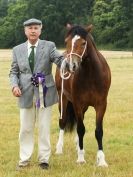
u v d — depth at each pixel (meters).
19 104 7.46
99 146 7.81
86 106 8.09
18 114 13.09
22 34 84.69
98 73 7.75
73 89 7.95
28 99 7.39
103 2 80.56
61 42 80.88
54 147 9.23
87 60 7.68
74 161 8.09
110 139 9.66
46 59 7.45
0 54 56.00
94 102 7.92
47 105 7.42
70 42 7.17
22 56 7.45
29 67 7.43
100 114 7.88
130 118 12.07
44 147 7.54
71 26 7.38
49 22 80.81
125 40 73.44
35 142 9.55
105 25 77.19
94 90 7.80
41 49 7.45
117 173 7.21
